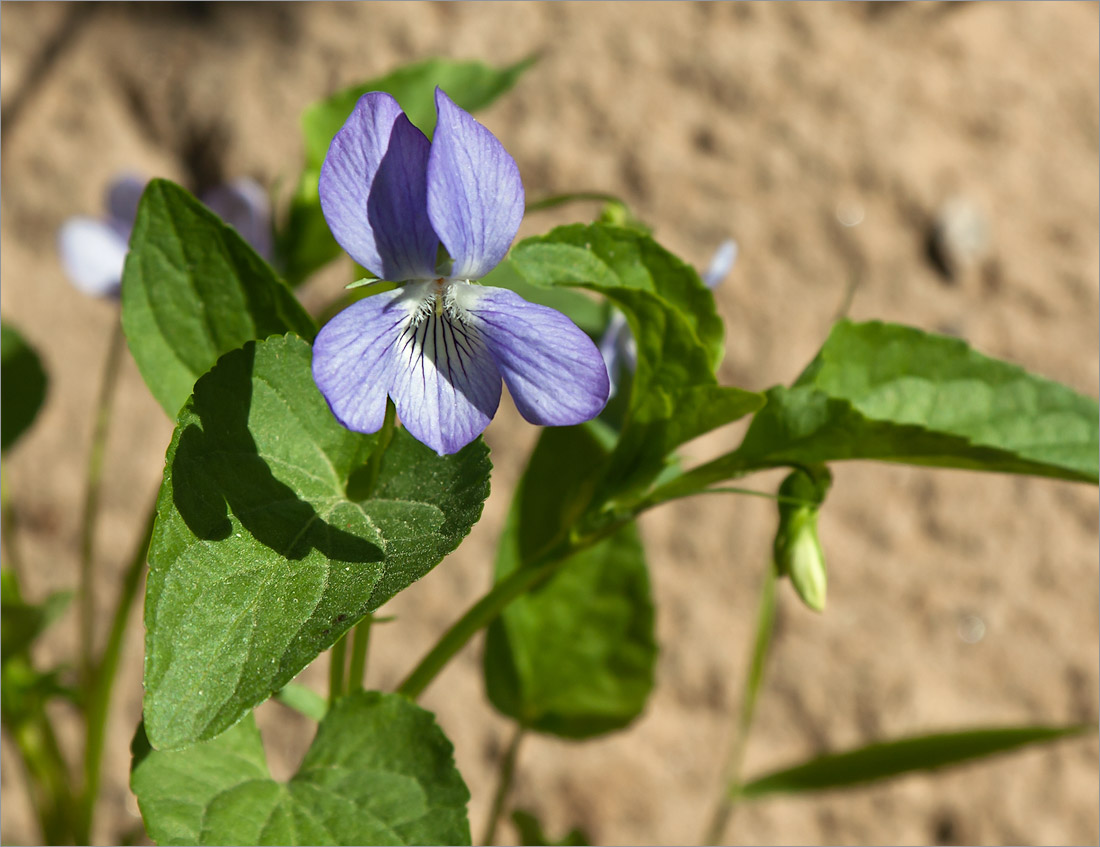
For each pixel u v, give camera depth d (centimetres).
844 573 37
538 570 22
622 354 25
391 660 36
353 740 22
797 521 22
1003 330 39
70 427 38
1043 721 35
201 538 20
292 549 20
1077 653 36
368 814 21
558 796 35
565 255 22
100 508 37
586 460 25
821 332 38
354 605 20
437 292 20
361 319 20
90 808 27
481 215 20
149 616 19
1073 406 23
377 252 20
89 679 28
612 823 35
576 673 26
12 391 27
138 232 22
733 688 36
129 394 39
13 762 36
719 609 36
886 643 36
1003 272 39
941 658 36
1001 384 23
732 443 38
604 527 22
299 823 21
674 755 36
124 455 38
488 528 37
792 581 22
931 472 38
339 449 21
